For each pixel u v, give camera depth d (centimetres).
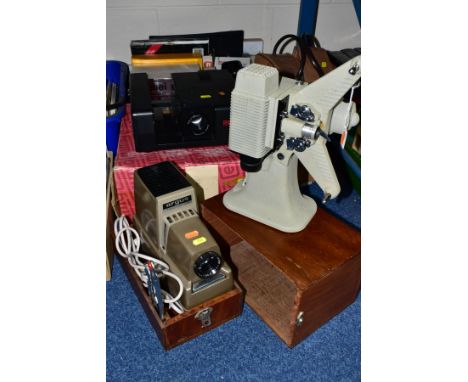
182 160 104
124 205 106
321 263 78
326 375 83
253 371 83
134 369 82
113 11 132
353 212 126
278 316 91
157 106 101
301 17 125
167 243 84
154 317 81
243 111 70
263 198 87
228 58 135
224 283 83
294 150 75
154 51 131
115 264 106
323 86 67
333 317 94
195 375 82
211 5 138
